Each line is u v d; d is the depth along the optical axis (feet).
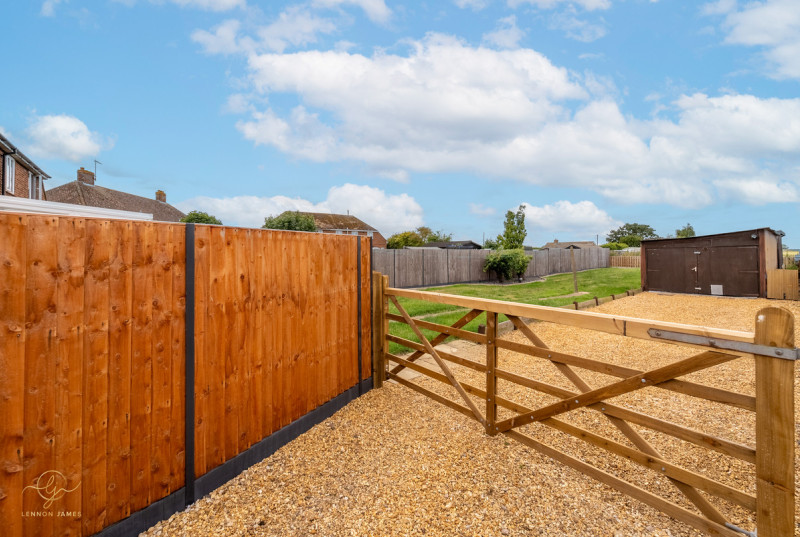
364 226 140.15
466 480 8.65
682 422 10.95
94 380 6.55
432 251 60.29
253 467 9.61
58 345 6.09
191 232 8.12
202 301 8.44
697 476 6.60
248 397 9.62
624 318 7.41
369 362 14.76
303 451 10.34
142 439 7.29
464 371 16.48
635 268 90.89
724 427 10.55
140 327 7.25
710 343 6.20
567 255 86.53
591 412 11.85
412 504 7.89
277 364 10.56
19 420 5.67
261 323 10.03
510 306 9.73
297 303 11.31
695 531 6.77
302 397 11.49
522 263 65.82
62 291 6.13
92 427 6.53
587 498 7.88
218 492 8.57
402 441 10.64
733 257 41.68
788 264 53.98
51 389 6.00
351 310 13.82
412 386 14.11
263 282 10.11
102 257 6.67
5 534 5.53
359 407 13.20
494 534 6.94
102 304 6.67
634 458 7.58
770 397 5.58
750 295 40.47
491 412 10.69
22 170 59.26
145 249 7.33
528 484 8.42
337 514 7.68
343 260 13.39
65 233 6.17
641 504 7.65
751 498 5.90
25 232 5.72
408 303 34.45
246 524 7.47
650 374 7.06
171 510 7.80
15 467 5.64
